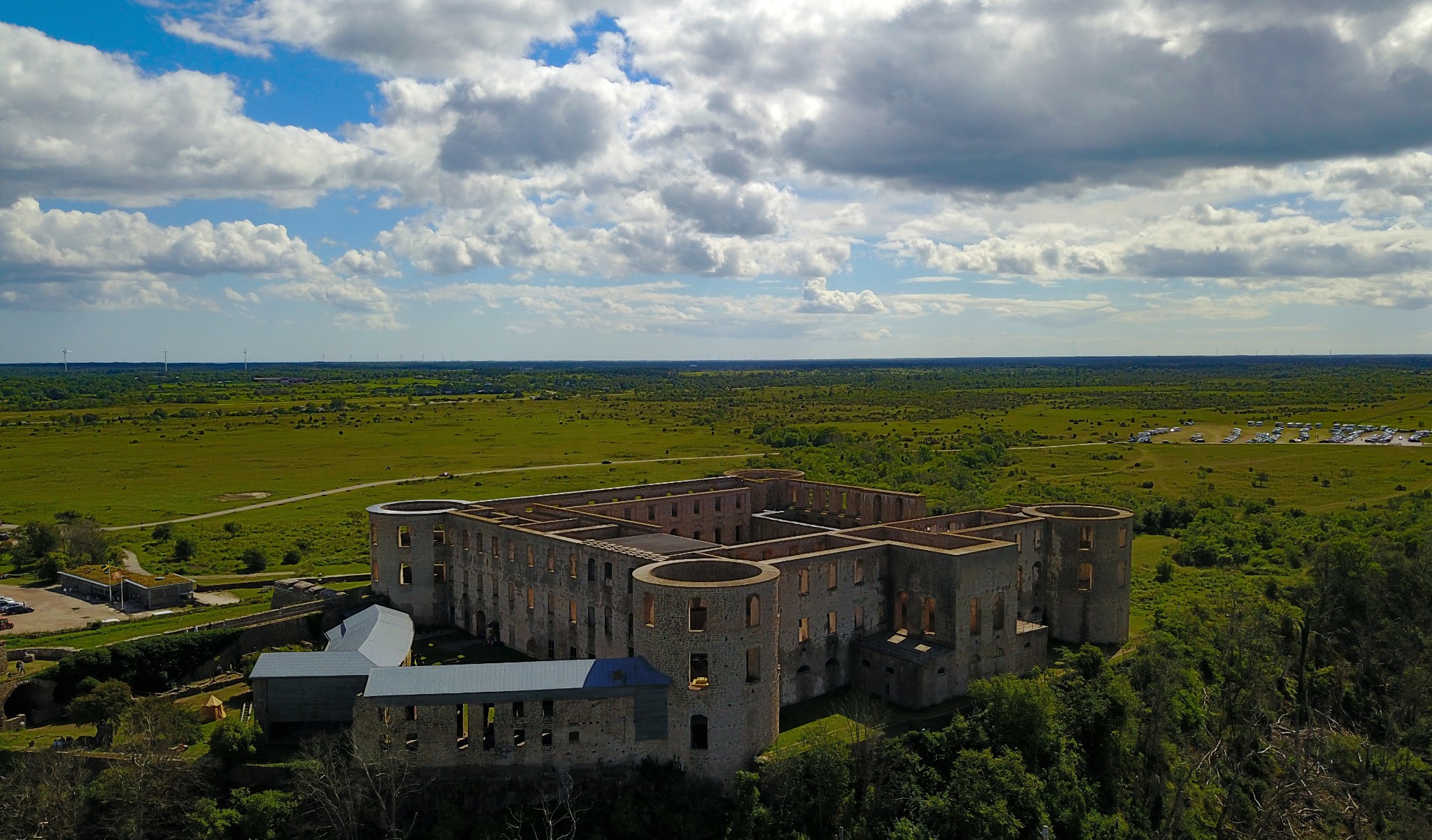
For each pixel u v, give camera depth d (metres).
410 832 80.31
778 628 89.81
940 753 90.19
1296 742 104.12
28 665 99.88
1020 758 88.06
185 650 103.44
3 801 76.25
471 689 82.88
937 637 102.44
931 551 102.62
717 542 147.25
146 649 100.50
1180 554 178.75
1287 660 124.81
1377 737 115.94
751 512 154.38
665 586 84.44
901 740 90.38
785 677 97.50
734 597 83.56
